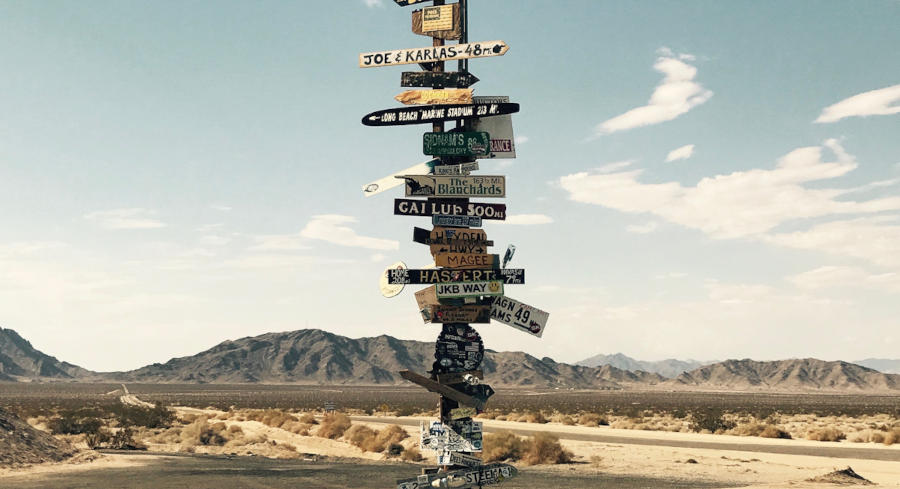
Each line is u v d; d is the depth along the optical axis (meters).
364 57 13.56
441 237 13.21
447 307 13.02
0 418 30.19
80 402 122.75
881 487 23.89
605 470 30.91
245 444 41.56
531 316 13.20
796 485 24.28
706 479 27.55
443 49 13.40
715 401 159.50
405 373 12.44
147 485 23.00
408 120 13.41
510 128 13.50
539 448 35.28
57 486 22.61
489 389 12.81
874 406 127.44
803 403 144.38
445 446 12.72
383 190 13.34
